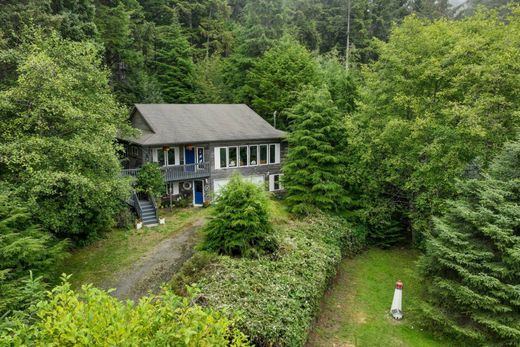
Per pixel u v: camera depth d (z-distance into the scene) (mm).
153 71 37656
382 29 45250
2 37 16094
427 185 15008
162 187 21047
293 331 7457
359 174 17406
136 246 15977
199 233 17406
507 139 12570
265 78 32000
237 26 45312
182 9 42594
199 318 4004
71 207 12672
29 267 9508
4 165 12500
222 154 23969
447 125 14312
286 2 46094
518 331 8406
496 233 9188
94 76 15211
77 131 13281
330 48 44938
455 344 9656
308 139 17781
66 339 3516
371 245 17984
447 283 9797
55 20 18438
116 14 30422
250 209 10922
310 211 17031
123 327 3564
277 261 10398
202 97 35969
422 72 15352
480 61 14312
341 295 12281
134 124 24812
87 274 13156
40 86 12180
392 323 10641
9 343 3490
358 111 19906
